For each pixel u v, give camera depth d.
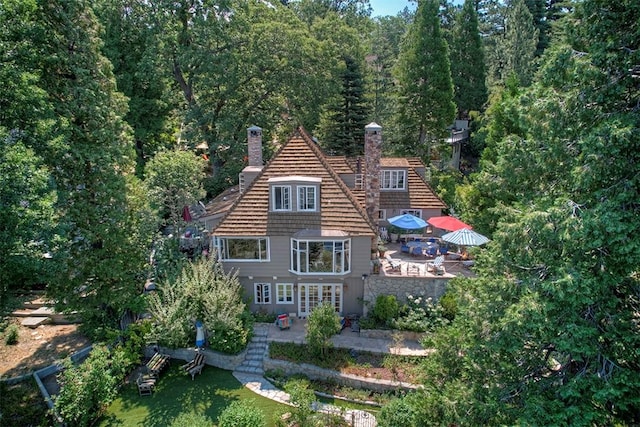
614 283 10.83
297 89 38.16
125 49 35.78
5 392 18.20
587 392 11.34
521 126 14.11
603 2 11.15
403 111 43.62
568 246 11.12
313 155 24.91
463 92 50.91
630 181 10.39
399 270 23.91
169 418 17.66
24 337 22.48
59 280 20.19
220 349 21.16
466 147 53.38
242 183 27.42
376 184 25.19
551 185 14.27
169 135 42.00
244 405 16.70
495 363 13.30
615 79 10.84
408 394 16.30
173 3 34.09
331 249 23.14
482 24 68.06
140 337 21.56
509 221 15.69
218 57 34.50
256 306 24.80
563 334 11.07
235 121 36.91
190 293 21.19
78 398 16.34
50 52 19.00
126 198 21.89
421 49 41.16
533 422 10.96
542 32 58.06
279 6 45.03
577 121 11.83
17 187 14.33
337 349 21.28
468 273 23.95
